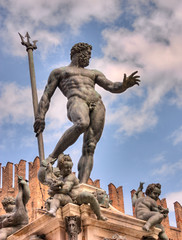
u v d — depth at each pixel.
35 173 29.41
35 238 9.56
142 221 10.22
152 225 10.27
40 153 11.62
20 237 10.07
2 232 10.58
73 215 9.37
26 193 10.91
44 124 11.86
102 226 9.66
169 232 30.03
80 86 11.61
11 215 10.81
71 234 9.27
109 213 9.81
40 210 10.55
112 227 9.77
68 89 11.66
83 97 11.48
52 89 11.95
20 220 10.78
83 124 11.04
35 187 28.61
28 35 13.27
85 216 9.43
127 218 10.02
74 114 11.20
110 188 30.17
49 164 9.96
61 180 9.86
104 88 12.03
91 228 9.51
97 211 9.47
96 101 11.61
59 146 11.19
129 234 10.03
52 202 9.42
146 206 10.70
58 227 9.38
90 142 11.49
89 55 12.12
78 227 9.40
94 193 10.25
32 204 27.81
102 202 10.20
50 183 9.67
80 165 11.45
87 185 10.41
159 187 11.06
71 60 12.20
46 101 11.92
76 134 11.08
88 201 9.44
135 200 11.08
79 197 9.48
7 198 11.52
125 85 11.73
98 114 11.56
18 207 10.83
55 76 11.93
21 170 30.75
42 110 11.88
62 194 9.58
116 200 29.77
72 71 11.80
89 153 11.46
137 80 11.80
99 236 9.57
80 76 11.77
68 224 9.34
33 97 12.31
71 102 11.43
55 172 10.12
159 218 10.37
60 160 9.93
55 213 9.23
